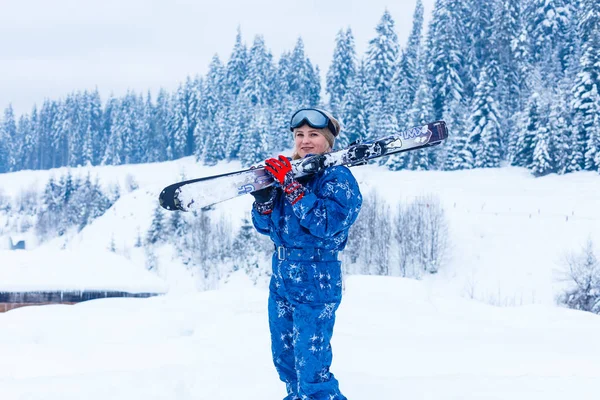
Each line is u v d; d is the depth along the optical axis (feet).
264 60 356.38
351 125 260.01
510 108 269.44
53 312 23.99
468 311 25.80
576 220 165.07
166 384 10.59
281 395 10.18
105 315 23.09
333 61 313.73
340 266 8.29
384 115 255.29
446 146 248.11
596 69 216.13
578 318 24.89
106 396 9.97
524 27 281.13
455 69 277.23
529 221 169.68
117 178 336.90
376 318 22.67
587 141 216.95
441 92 270.26
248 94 344.08
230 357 15.47
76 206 288.92
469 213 180.55
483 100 243.60
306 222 7.38
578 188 196.13
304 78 337.52
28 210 346.54
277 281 8.33
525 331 21.52
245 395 10.15
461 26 307.99
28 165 491.31
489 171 233.96
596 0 256.93
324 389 7.90
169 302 26.30
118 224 247.29
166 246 200.03
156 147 400.26
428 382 11.05
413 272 152.46
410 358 16.07
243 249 180.96
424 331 20.74
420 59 299.99
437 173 238.48
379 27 306.14
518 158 237.25
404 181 225.15
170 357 15.69
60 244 268.62
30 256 51.62
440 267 153.99
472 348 17.25
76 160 448.24
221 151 327.88
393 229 166.91
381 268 151.64
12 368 15.06
